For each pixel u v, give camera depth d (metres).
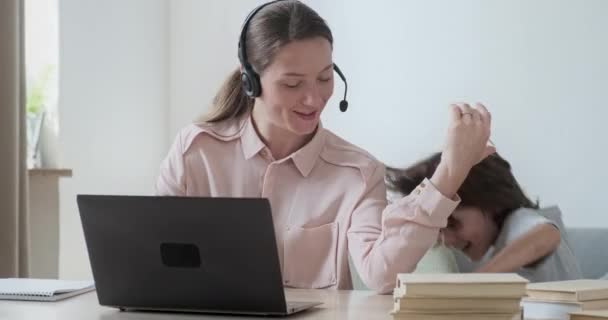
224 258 1.53
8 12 2.99
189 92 4.46
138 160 4.27
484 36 3.97
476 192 2.81
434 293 1.39
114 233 1.60
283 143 2.18
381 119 4.16
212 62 4.43
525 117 3.90
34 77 3.65
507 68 3.93
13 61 3.01
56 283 1.95
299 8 2.05
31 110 3.58
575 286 1.61
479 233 2.83
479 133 1.84
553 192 3.85
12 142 3.00
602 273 3.30
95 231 1.61
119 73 4.14
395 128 4.13
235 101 2.22
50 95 3.66
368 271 1.92
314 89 2.04
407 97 4.11
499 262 2.70
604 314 1.42
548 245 2.71
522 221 2.78
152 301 1.61
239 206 1.49
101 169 4.01
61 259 3.76
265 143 2.18
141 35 4.29
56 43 3.69
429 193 1.86
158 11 4.41
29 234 3.14
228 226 1.51
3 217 2.97
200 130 2.21
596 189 3.77
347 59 4.23
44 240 3.40
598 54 3.77
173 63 4.48
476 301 1.40
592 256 3.35
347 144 2.20
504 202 2.83
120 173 4.14
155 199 1.55
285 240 2.13
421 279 1.43
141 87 4.29
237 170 2.19
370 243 1.97
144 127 4.31
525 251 2.71
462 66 4.01
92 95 3.95
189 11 4.46
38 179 3.40
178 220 1.54
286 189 2.16
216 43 4.43
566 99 3.83
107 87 4.05
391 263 1.87
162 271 1.58
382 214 1.92
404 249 1.86
